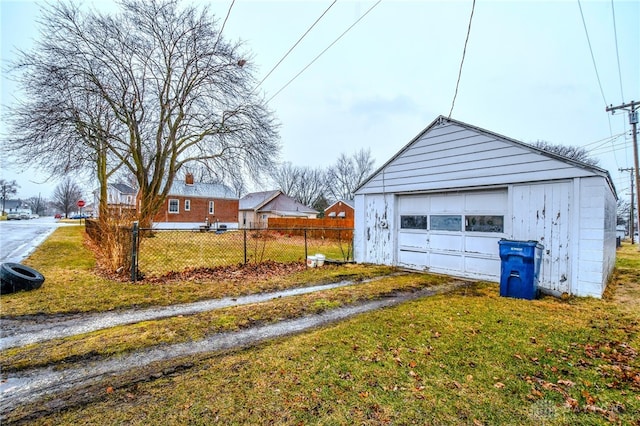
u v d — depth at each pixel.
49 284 5.71
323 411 2.21
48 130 11.90
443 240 7.67
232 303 5.01
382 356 3.10
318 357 3.06
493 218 6.75
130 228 6.80
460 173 7.18
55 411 2.19
